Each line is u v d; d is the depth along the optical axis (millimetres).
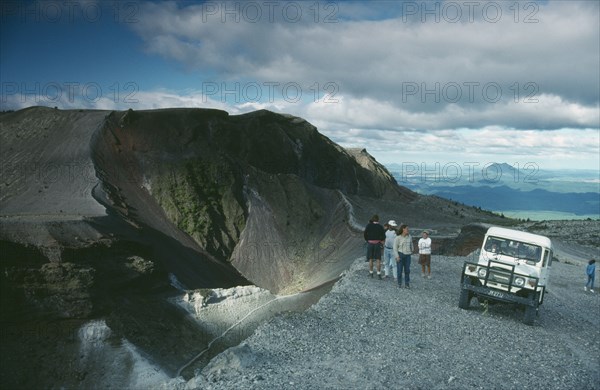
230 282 76500
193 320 35312
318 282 72188
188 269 65375
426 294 16938
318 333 11500
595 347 12789
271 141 126500
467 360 10234
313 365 9344
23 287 28391
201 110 121312
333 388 8102
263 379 8438
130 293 35844
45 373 22875
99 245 41031
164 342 29344
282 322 11992
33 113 109312
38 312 27219
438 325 13047
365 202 119812
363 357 9938
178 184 96000
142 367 25219
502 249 15352
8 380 21406
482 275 15000
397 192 147875
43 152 91750
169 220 89688
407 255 17531
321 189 115875
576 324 15508
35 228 40750
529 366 10266
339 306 14156
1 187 76125
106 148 96812
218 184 102000
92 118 105500
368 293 16250
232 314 37406
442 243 55562
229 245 92062
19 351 23750
